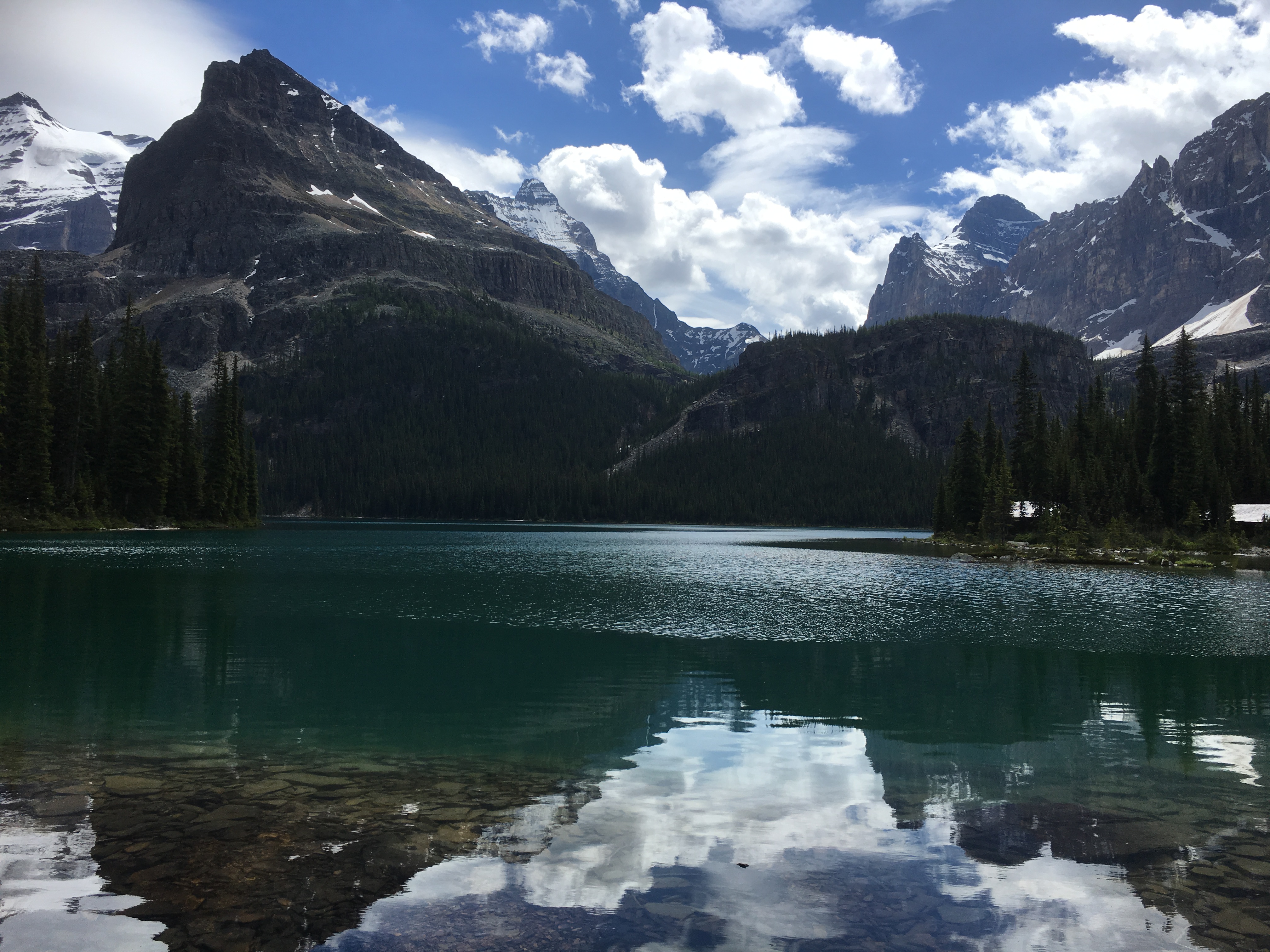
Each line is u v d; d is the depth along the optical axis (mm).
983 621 42344
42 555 70250
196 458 133875
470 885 11250
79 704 22469
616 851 12656
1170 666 30688
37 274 119562
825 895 11188
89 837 12703
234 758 17625
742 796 15547
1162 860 12727
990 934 10023
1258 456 136250
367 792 15367
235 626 36531
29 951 9133
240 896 10734
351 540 121875
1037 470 139875
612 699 24281
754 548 120375
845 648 34031
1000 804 15320
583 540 142375
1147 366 150500
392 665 29094
